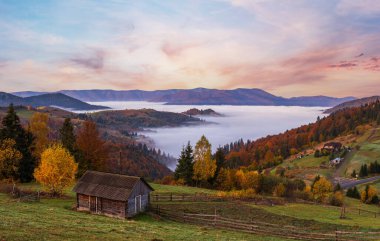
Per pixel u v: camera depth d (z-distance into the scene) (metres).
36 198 52.59
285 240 38.00
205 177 90.56
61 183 55.69
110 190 47.41
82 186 50.03
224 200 67.44
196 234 34.66
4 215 32.41
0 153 65.81
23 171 71.81
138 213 48.25
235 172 100.62
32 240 23.02
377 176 177.12
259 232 41.38
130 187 46.94
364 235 43.41
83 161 79.75
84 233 27.75
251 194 77.75
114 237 27.52
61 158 55.06
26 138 76.12
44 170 54.44
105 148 88.00
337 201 86.31
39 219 32.47
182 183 92.69
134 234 30.12
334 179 180.00
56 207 47.72
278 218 54.16
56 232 26.59
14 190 54.09
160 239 28.55
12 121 73.44
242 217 52.66
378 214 72.31
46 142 83.50
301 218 55.47
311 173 195.88
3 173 68.00
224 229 41.94
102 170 85.38
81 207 49.38
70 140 80.06
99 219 39.12
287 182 100.25
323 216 60.09
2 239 22.28
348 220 57.88
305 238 40.12
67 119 81.38
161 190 74.88
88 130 83.06
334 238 40.31
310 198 89.25
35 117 83.94
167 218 47.47
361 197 112.75
